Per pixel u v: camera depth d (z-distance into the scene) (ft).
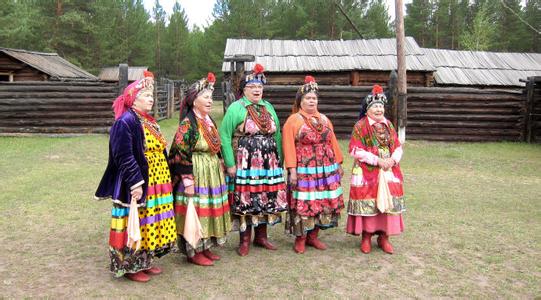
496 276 12.92
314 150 14.15
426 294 11.72
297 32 109.50
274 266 13.56
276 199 14.05
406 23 125.80
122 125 11.35
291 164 13.98
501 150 38.29
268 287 12.06
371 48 62.44
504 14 122.11
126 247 11.81
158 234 12.08
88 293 11.61
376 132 14.19
